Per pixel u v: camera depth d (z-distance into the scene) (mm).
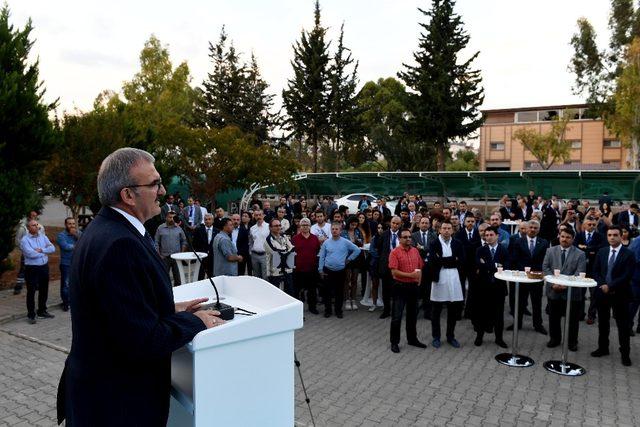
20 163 10180
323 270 8789
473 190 26250
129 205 1964
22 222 10328
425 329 8078
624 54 33938
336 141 43219
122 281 1760
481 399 5258
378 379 5828
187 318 1928
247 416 2086
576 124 48688
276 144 47406
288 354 2213
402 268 6926
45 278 8281
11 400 5070
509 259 7520
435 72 35562
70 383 1901
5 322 8109
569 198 24297
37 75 10242
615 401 5230
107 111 15703
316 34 40688
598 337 6996
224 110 45656
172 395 2123
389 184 28234
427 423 4680
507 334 7852
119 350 1814
